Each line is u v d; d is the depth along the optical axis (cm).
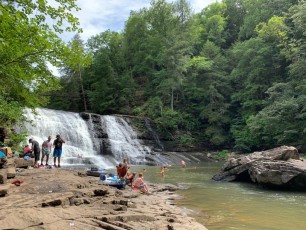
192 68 5538
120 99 5347
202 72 5550
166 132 4562
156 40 6016
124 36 6688
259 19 5962
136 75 6359
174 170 2767
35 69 1227
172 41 5291
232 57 5881
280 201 1306
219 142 4738
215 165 3394
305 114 3522
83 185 1111
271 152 1936
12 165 1420
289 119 3734
